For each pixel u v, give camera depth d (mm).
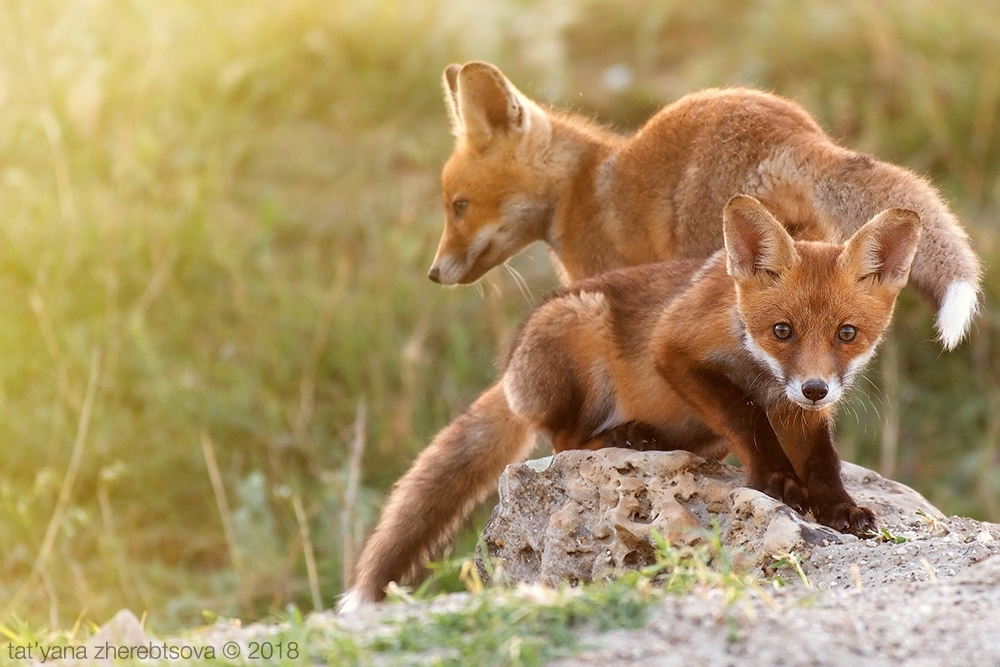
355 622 5449
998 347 15477
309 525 13227
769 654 4820
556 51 19656
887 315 6984
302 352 15438
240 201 18188
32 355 15203
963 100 18078
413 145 18578
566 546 7305
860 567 6270
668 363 7324
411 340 15383
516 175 10422
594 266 10094
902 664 4855
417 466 8781
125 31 19562
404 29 20453
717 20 21500
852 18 19781
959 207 16719
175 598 12398
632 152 9734
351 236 17469
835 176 8211
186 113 19281
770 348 6867
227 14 20453
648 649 4863
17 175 17125
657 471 7262
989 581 5613
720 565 6516
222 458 14242
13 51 18969
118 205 16547
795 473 7078
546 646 4855
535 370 8047
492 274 15258
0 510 13180
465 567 6059
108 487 13695
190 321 15898
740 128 8844
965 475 14648
